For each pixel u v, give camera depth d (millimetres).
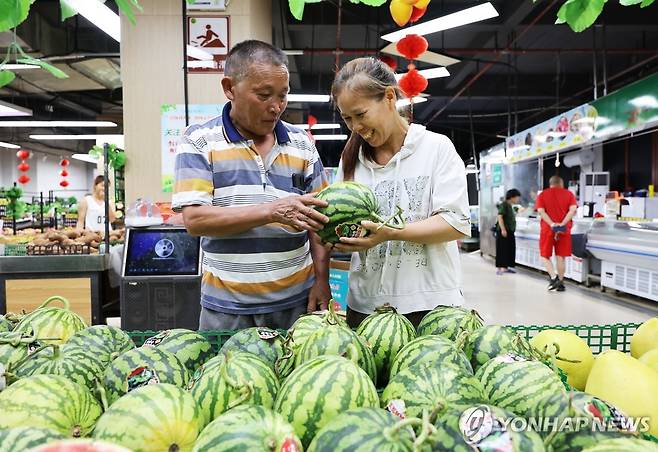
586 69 12914
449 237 1741
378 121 1710
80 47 9062
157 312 3164
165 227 3301
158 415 959
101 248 4246
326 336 1270
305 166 2037
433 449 880
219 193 1856
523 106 16188
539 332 1698
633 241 6684
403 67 10461
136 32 4238
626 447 878
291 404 1018
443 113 17469
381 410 945
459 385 1103
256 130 1845
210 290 1919
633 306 6727
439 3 8414
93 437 975
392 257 1868
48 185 22312
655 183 12547
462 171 1813
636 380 1238
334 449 863
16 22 1561
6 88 11359
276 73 1707
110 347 1485
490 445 860
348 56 11195
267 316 1889
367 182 1938
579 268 8305
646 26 9109
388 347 1414
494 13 5520
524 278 9719
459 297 1891
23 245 4082
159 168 4242
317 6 8609
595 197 10664
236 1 4281
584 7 1764
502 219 10109
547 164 15555
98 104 13844
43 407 1040
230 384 1097
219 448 882
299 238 1947
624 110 7496
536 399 1091
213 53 4289
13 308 3777
